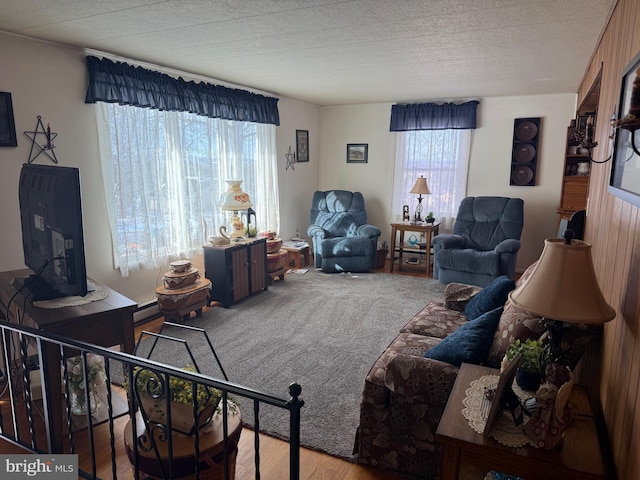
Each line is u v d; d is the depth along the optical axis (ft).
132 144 11.80
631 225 4.77
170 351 10.46
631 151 4.52
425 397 6.06
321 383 9.03
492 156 18.28
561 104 16.90
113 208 11.49
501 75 13.48
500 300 8.07
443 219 19.44
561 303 4.58
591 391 6.21
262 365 9.80
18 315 7.23
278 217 18.39
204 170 14.24
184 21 8.43
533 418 4.49
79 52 10.50
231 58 11.50
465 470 4.96
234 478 5.94
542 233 17.89
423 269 18.75
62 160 10.36
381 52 10.79
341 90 16.69
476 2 7.36
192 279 12.44
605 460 4.72
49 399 6.28
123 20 8.39
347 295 14.98
